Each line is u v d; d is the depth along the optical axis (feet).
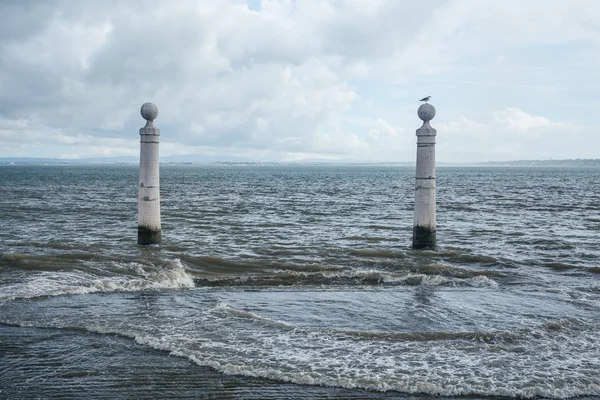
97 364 29.50
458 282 50.55
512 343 33.04
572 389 26.81
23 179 359.05
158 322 36.58
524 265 60.80
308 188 258.78
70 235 81.87
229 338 33.42
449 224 103.35
